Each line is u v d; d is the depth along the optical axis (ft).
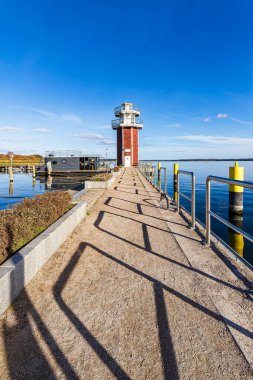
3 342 7.70
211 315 8.84
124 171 113.60
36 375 6.57
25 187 109.60
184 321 8.55
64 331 8.16
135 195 39.27
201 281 11.32
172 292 10.43
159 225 21.17
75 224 20.42
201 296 10.07
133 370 6.66
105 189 46.52
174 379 6.37
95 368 6.75
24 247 11.98
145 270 12.57
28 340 7.78
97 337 7.89
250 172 133.18
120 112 159.33
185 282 11.26
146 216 24.57
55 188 106.32
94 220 22.95
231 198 30.60
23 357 7.14
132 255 14.58
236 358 6.98
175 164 55.11
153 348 7.40
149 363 6.88
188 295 10.17
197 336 7.83
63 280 11.57
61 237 16.35
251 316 8.76
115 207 29.22
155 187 49.52
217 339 7.70
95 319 8.75
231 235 28.60
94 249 15.56
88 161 156.04
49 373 6.63
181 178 116.57
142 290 10.64
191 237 17.79
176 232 19.07
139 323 8.50
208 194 15.70
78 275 12.07
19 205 18.65
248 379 6.34
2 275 9.13
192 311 9.09
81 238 17.72
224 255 14.35
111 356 7.14
